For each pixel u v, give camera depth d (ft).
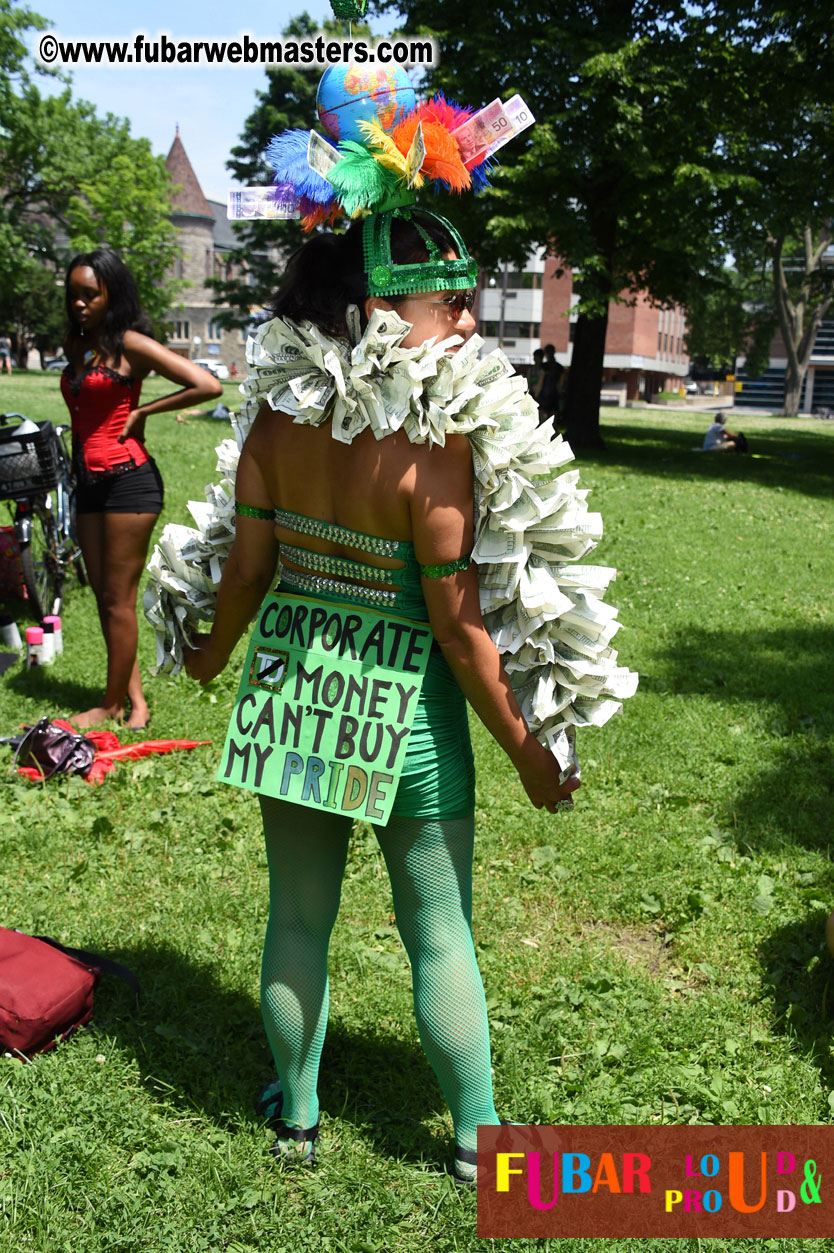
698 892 11.76
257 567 7.11
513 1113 8.09
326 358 6.09
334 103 6.50
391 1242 6.86
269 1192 7.14
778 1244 7.04
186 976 9.56
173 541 7.90
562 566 6.83
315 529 6.66
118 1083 8.16
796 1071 8.83
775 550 33.83
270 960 7.27
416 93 6.62
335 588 6.80
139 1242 6.72
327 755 6.75
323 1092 8.26
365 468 6.26
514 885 11.85
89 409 14.75
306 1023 7.24
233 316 153.48
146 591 8.03
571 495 6.61
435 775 6.80
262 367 6.42
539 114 60.85
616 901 11.59
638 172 59.00
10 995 8.26
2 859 11.71
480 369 6.13
